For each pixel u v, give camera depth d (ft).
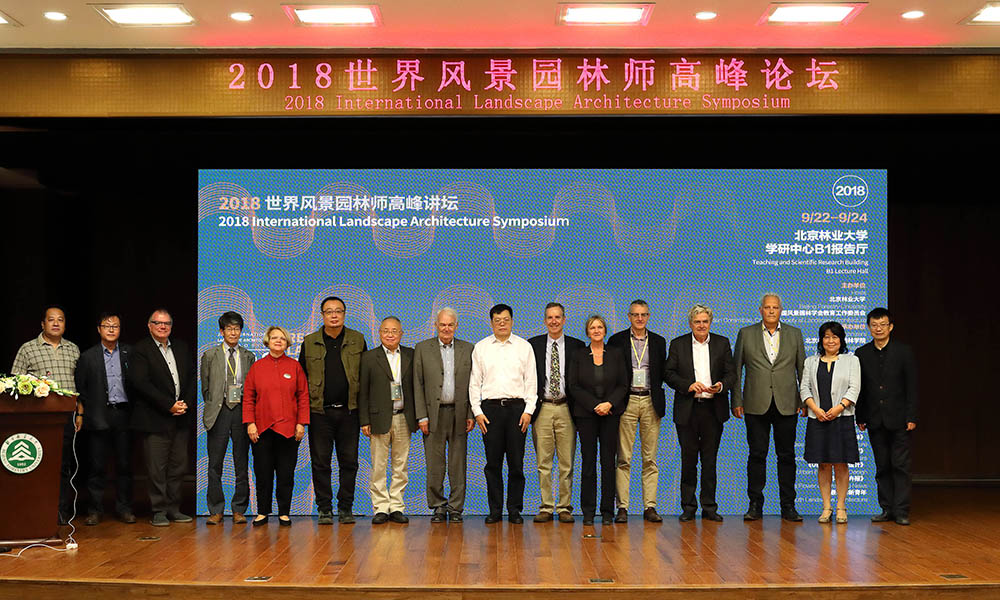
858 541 20.15
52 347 22.86
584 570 17.47
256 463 22.20
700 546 19.57
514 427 22.03
